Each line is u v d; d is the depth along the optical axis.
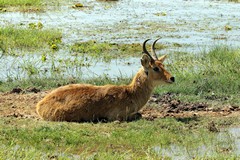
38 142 28.08
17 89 38.75
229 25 70.50
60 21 71.50
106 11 81.44
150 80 33.00
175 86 39.81
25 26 66.50
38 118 32.44
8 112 33.62
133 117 32.91
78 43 56.91
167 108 35.53
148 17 76.31
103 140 28.55
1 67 46.97
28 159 25.33
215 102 37.03
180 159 26.66
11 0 84.44
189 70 45.50
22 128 29.84
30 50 54.09
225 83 40.53
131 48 55.25
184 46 56.94
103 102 32.06
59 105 31.92
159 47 56.19
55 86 40.84
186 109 35.41
